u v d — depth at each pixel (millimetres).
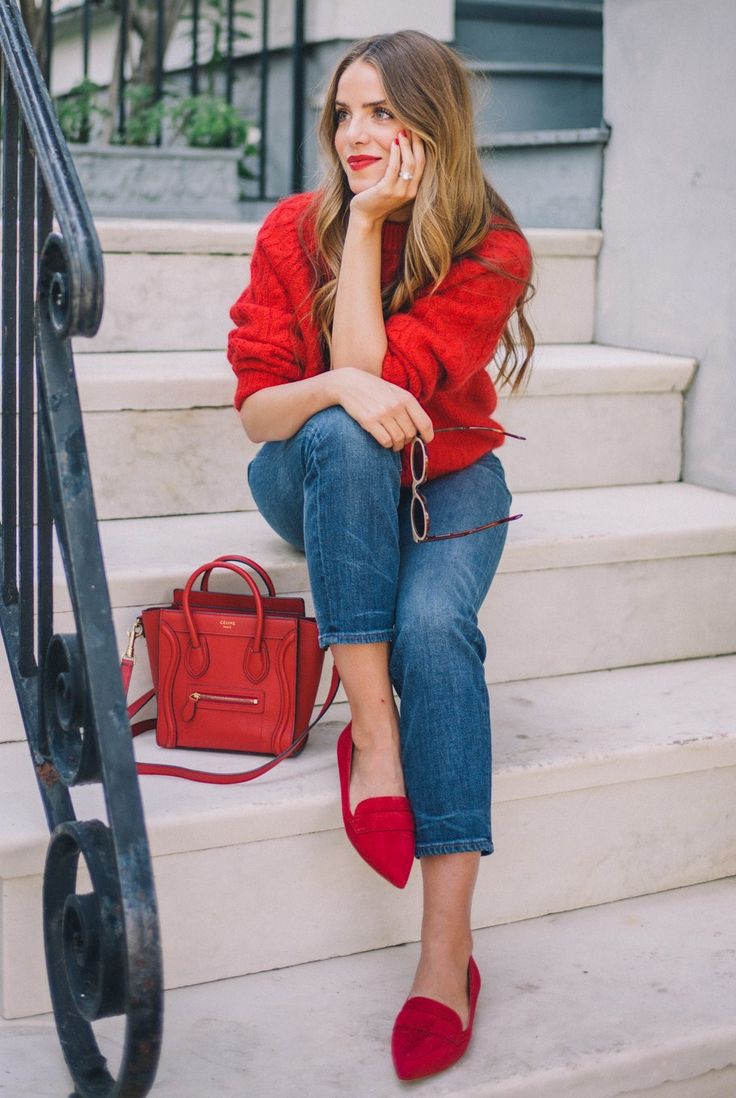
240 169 3764
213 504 2244
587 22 3922
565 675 2160
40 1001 1603
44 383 1378
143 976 1193
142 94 3699
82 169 3350
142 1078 1240
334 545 1593
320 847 1691
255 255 1856
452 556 1710
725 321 2439
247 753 1794
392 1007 1619
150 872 1222
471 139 1758
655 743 1857
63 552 1356
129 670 1757
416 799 1559
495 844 1795
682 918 1859
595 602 2148
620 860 1896
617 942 1786
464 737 1553
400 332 1727
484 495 1842
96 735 1281
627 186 2703
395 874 1552
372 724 1608
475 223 1774
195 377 2164
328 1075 1479
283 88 3811
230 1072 1482
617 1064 1521
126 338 2455
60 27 4883
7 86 1636
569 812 1838
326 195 1807
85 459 1360
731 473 2461
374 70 1703
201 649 1765
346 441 1605
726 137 2396
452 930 1529
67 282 1278
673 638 2234
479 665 1606
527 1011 1607
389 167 1697
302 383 1705
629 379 2469
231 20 3639
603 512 2293
